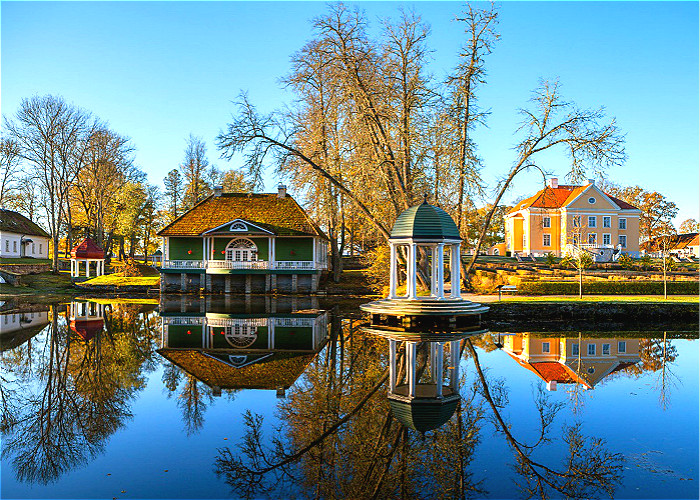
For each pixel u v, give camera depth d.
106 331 18.81
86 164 49.97
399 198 27.52
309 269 39.38
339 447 7.56
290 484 6.34
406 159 26.56
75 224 57.81
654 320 21.94
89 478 6.47
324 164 27.20
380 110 25.53
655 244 66.94
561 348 15.57
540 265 45.06
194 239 41.25
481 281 33.34
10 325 20.55
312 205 28.80
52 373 11.98
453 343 16.22
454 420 8.73
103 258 47.03
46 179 47.09
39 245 59.38
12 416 8.90
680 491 6.18
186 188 59.38
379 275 31.88
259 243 40.94
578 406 9.55
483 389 10.70
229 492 6.11
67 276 47.00
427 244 19.91
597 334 18.62
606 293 29.78
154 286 41.25
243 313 25.42
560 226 58.06
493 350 15.06
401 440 7.83
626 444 7.72
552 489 6.20
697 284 29.92
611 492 6.17
